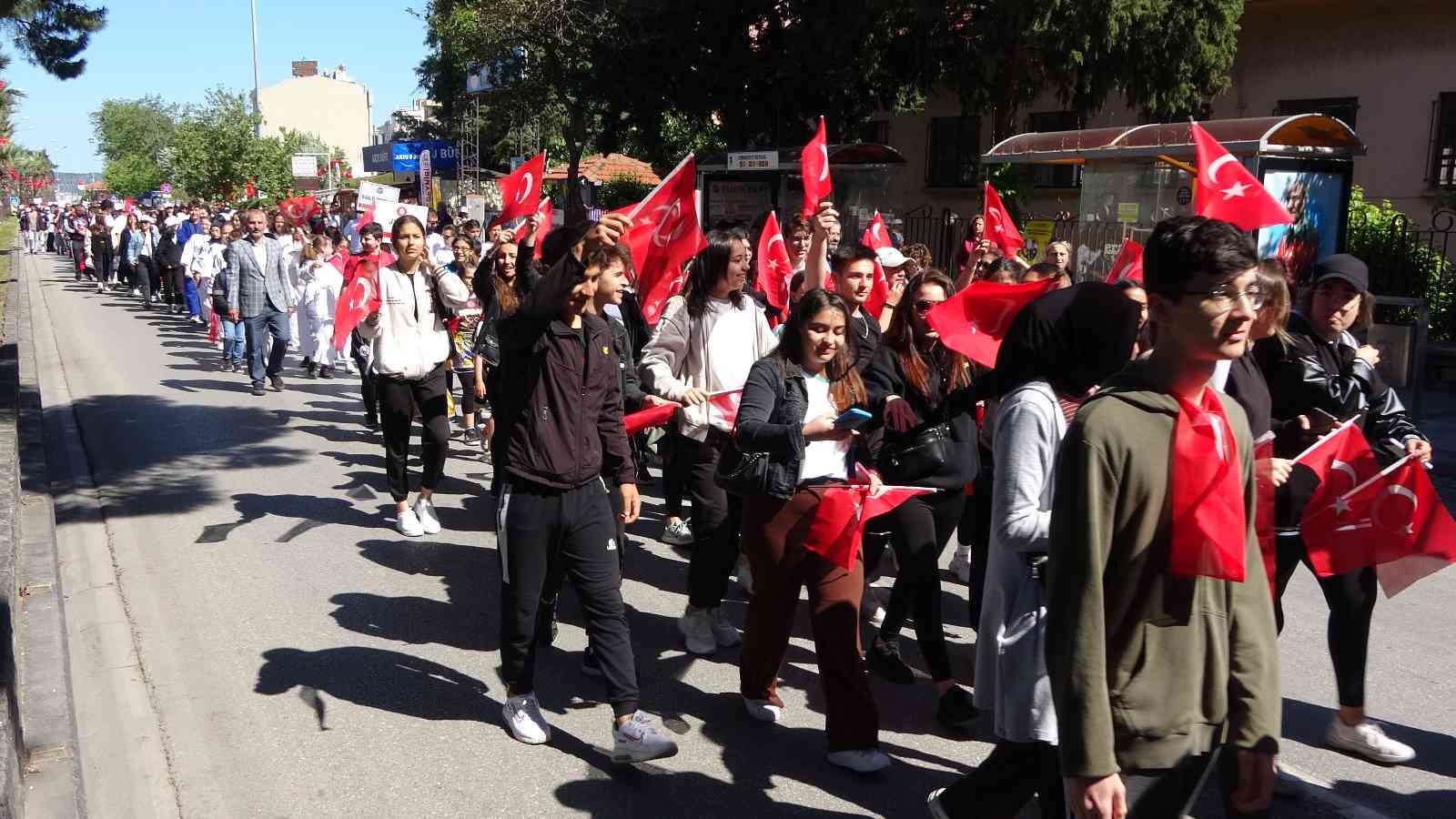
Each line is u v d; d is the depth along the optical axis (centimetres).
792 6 1658
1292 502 399
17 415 830
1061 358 284
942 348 472
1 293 2542
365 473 885
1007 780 310
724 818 380
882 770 414
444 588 614
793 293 628
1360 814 384
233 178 3241
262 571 641
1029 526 283
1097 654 224
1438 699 482
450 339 715
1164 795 234
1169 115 1563
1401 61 1562
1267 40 1695
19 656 467
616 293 418
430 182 2148
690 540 692
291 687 484
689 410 507
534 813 383
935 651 450
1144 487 225
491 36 2025
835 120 1930
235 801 392
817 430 385
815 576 406
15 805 322
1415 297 1233
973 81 1597
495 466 427
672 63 1897
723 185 1708
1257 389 387
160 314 2136
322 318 1389
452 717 457
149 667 506
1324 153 1070
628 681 409
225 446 983
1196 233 218
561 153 3158
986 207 809
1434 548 400
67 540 704
